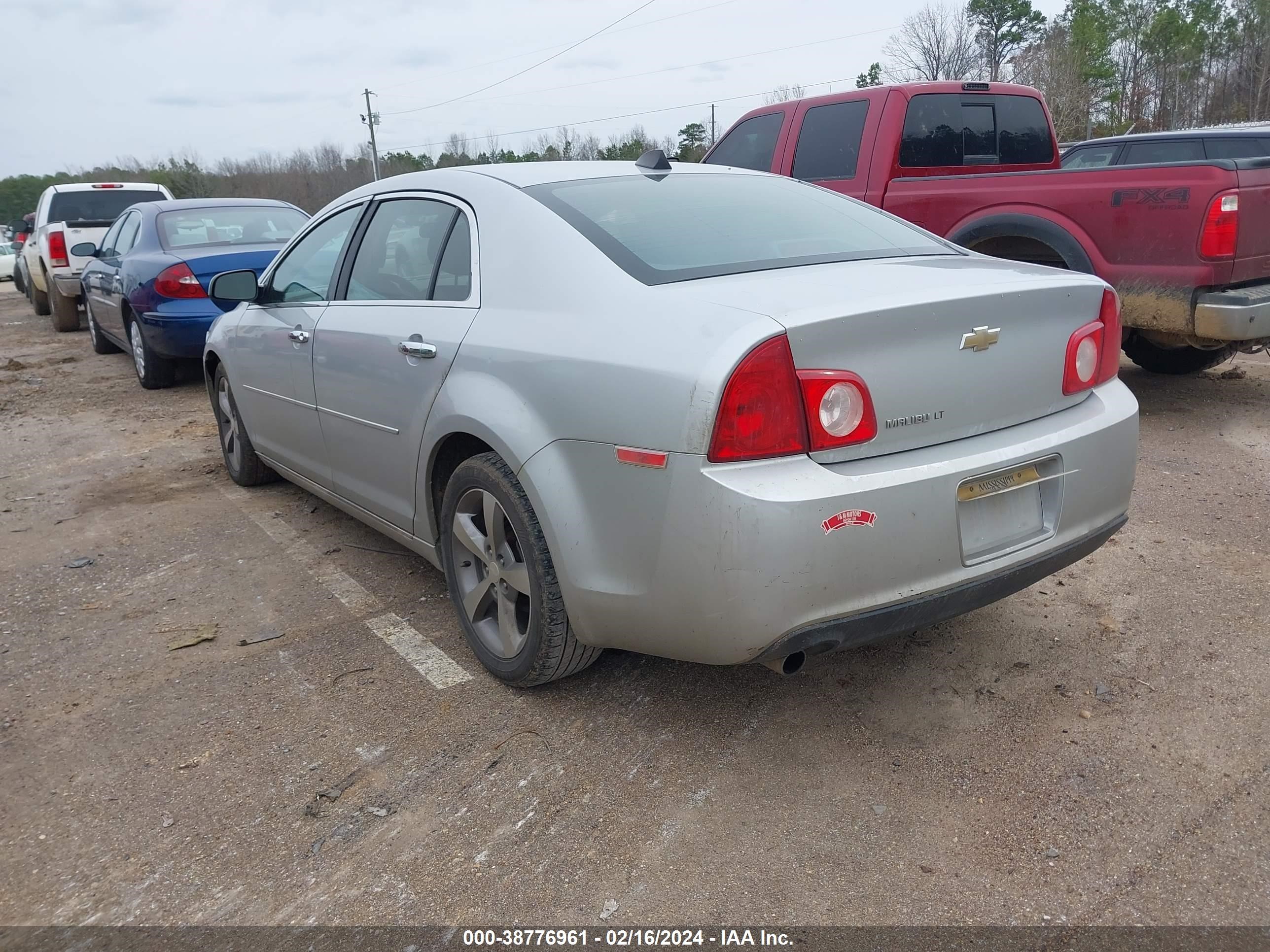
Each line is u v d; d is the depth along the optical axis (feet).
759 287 7.82
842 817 7.75
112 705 9.82
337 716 9.48
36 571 13.46
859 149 21.33
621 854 7.42
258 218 27.58
